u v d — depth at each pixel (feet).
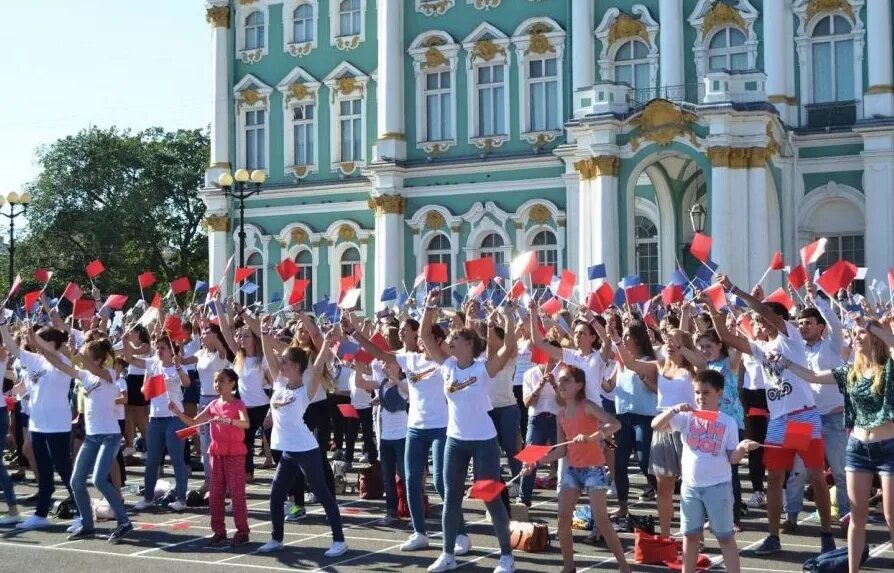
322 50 161.17
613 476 58.34
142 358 66.74
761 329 50.83
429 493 64.75
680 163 135.74
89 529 53.11
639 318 63.05
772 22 131.54
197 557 48.34
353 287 52.39
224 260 166.20
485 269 49.39
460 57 149.79
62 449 55.67
